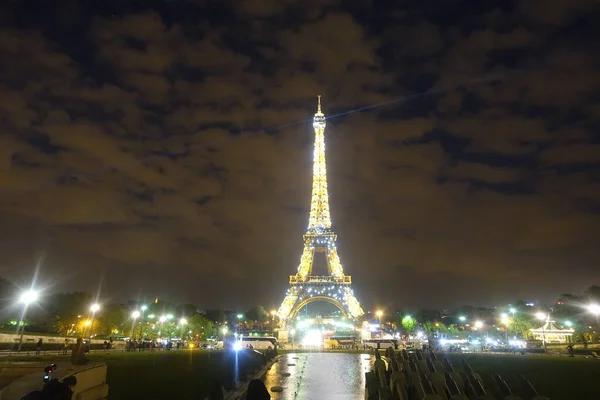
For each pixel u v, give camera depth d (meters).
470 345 178.12
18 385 26.00
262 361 82.19
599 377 58.72
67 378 19.38
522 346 161.75
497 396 27.33
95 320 198.00
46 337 127.06
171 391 43.81
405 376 29.55
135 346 141.25
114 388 44.78
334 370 75.44
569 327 186.12
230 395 42.41
